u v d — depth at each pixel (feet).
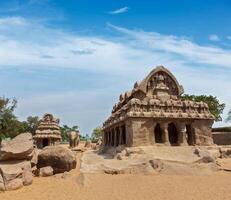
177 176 68.23
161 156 85.97
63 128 388.57
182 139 106.52
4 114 193.26
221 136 170.19
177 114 106.73
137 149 92.63
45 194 53.26
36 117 297.33
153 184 59.82
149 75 120.67
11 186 56.18
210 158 80.69
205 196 50.29
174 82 125.08
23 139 70.79
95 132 366.63
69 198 50.37
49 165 73.36
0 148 69.67
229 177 67.87
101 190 55.47
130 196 50.98
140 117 100.73
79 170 75.31
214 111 218.59
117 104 146.72
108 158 102.83
